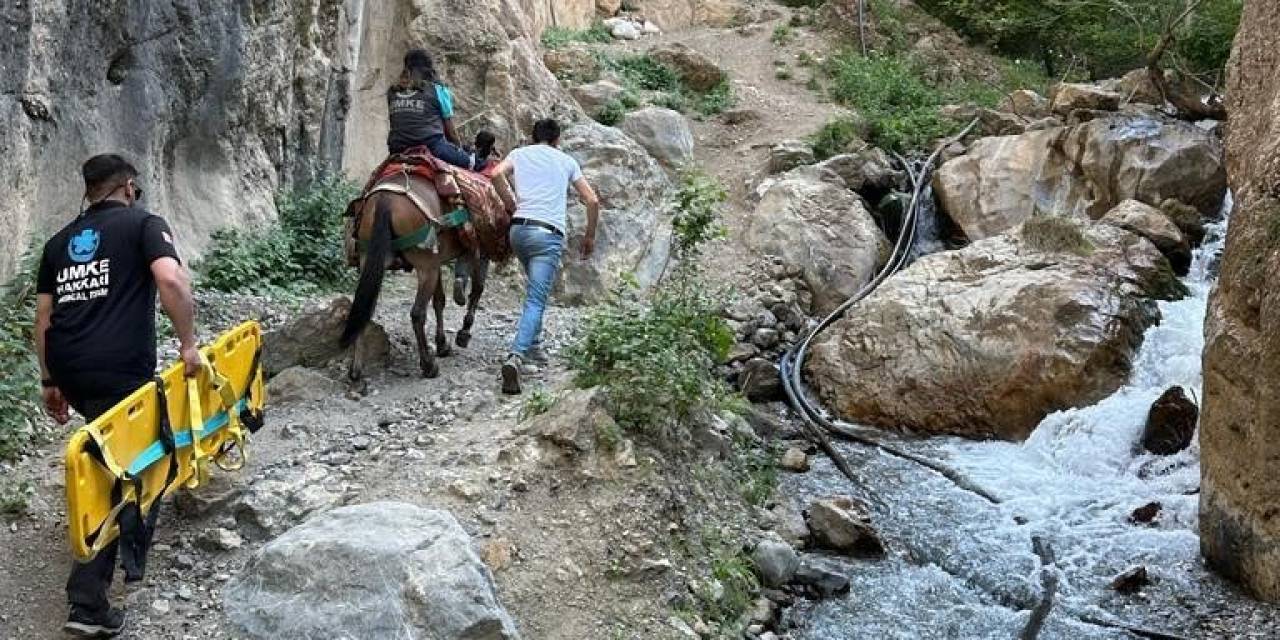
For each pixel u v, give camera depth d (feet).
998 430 32.19
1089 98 46.88
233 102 38.01
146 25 34.19
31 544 20.39
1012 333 32.58
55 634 18.20
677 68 63.05
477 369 29.91
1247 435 22.57
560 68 59.47
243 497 21.48
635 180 44.91
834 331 36.19
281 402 26.55
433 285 28.32
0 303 27.71
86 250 18.95
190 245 35.83
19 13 28.71
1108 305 32.81
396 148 29.27
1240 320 23.03
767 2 86.12
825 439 31.53
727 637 20.76
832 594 23.17
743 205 48.29
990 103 63.46
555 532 21.47
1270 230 22.49
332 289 38.42
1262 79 26.89
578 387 25.40
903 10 82.89
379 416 26.13
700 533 23.07
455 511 21.57
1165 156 42.22
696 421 26.00
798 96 65.26
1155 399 30.58
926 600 23.22
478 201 29.40
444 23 49.34
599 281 41.57
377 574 18.42
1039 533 26.09
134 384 18.86
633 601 20.67
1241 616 22.08
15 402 24.13
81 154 31.91
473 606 18.38
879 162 48.88
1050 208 43.73
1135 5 63.41
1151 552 25.03
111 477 16.97
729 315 38.37
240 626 18.49
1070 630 21.94
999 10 78.48
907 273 36.65
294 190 42.16
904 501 28.04
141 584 19.56
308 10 41.57
